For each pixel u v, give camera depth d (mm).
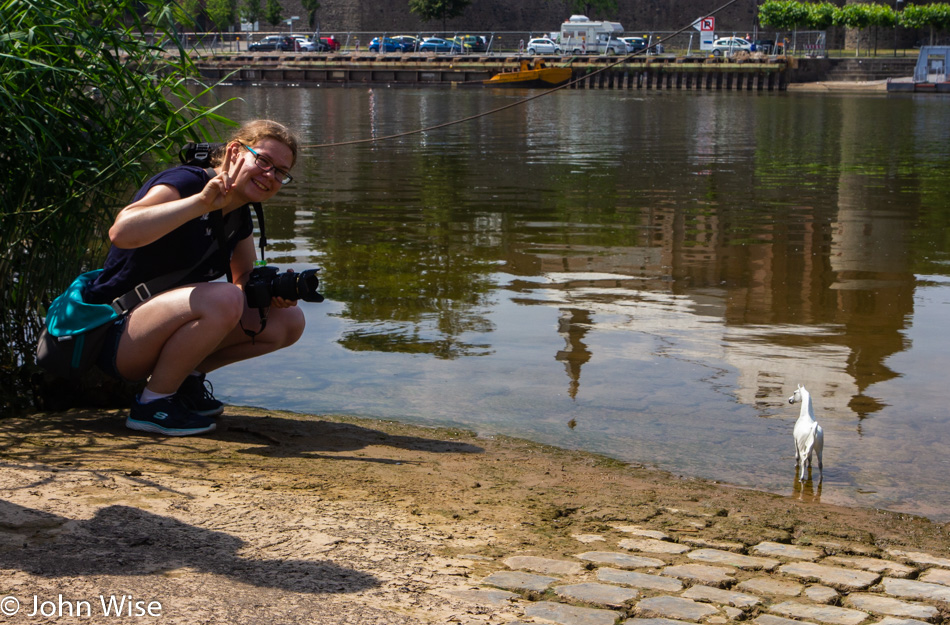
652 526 3650
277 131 4191
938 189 14930
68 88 4906
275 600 2619
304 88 56906
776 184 15438
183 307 4254
